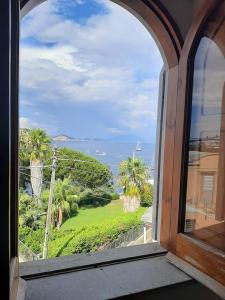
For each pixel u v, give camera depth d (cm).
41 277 117
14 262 87
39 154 704
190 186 141
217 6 121
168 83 151
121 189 852
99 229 775
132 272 125
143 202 839
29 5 118
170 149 148
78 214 785
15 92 86
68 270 123
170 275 124
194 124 139
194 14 143
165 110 158
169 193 148
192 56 133
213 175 132
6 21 66
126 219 814
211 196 133
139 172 848
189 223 142
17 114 87
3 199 68
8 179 69
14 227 90
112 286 113
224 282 112
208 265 120
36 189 672
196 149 141
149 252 144
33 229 645
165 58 151
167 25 141
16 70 86
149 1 136
